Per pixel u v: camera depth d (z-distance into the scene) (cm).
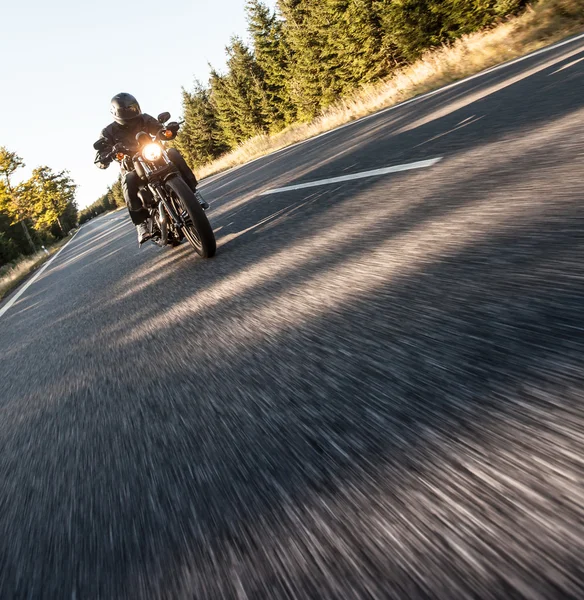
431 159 350
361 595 66
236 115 4362
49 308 486
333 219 306
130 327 271
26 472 148
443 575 65
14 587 97
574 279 130
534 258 151
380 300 166
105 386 195
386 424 101
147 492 111
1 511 130
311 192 432
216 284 281
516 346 111
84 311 380
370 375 122
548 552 62
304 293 205
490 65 1014
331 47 2939
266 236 345
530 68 627
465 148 341
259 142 2144
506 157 279
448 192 259
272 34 3675
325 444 102
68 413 182
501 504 72
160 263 455
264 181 724
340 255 233
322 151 745
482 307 134
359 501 83
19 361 302
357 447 98
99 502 115
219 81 4400
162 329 241
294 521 85
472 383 104
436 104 659
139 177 363
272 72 3803
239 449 113
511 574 61
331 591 69
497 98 490
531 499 71
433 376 111
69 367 243
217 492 101
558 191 198
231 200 682
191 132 5322
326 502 86
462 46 1196
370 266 203
